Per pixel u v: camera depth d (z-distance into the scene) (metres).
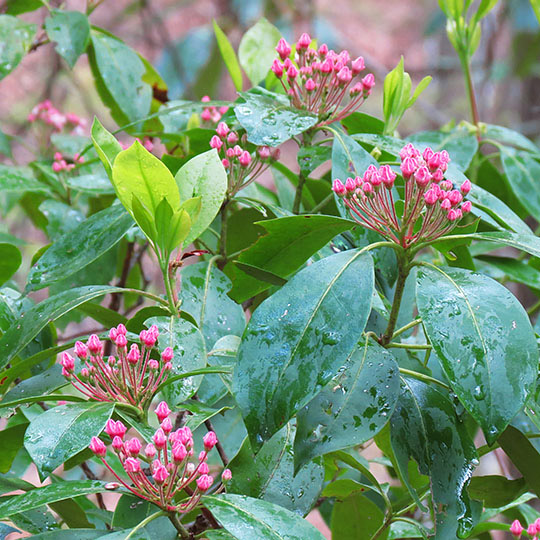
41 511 1.01
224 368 0.96
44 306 1.00
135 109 1.29
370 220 1.01
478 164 1.25
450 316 0.94
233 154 1.05
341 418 0.95
